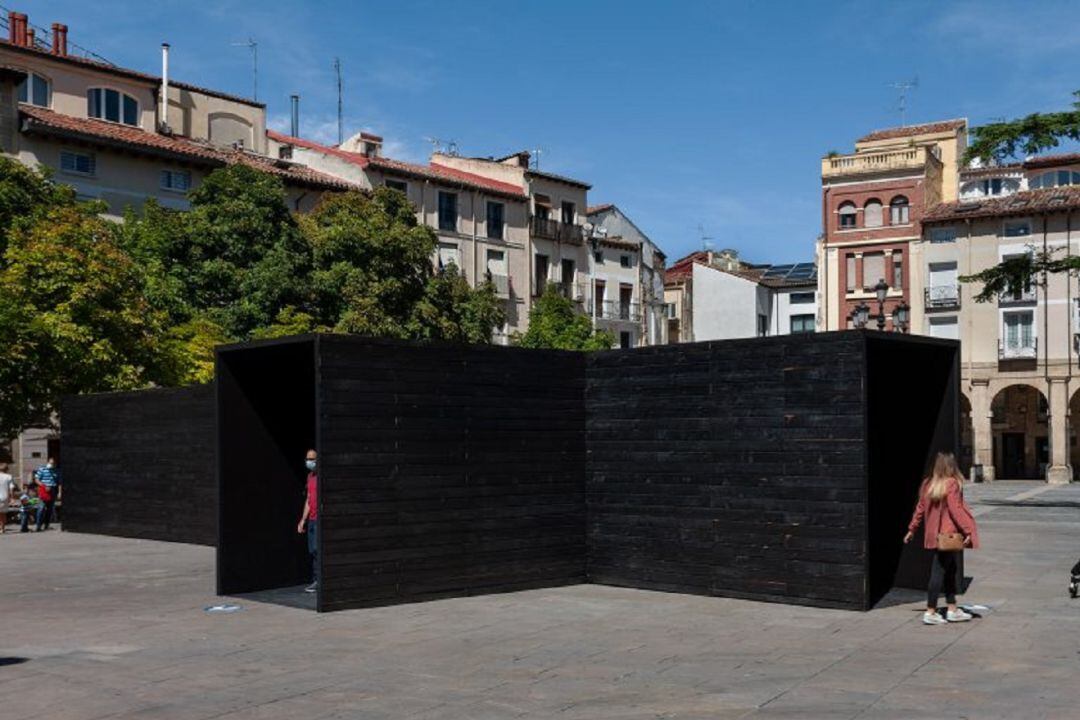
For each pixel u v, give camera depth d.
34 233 30.02
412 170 54.53
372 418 13.16
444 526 13.74
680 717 7.55
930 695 8.04
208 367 32.97
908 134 64.94
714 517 13.87
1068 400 53.47
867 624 11.43
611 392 15.11
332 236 40.38
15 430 30.20
